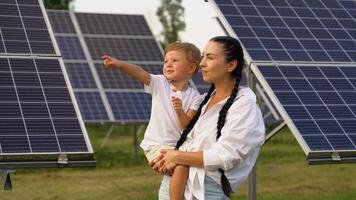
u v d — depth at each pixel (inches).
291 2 582.6
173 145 261.1
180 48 261.7
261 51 510.3
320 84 491.8
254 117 228.8
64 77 427.8
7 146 366.6
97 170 814.5
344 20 579.5
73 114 399.2
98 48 1021.2
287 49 522.0
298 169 826.8
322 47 537.3
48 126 387.2
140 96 938.7
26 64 434.3
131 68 261.0
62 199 622.5
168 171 235.0
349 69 517.0
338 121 457.1
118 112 902.4
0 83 414.0
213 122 234.7
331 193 658.2
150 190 674.2
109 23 1076.5
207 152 228.2
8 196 636.1
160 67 1015.0
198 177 230.8
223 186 231.8
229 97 232.7
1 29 465.4
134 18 1100.5
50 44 458.9
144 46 1048.2
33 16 485.4
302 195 645.9
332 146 431.5
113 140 1274.6
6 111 394.0
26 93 410.0
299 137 435.2
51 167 365.7
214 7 548.4
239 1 561.0
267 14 556.4
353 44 551.2
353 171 806.5
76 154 369.7
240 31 527.2
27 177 756.0
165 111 262.2
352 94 488.4
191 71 263.0
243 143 226.5
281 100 464.8
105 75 964.6
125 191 667.4
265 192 668.1
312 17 571.2
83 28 1051.9
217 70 236.1
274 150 1058.1
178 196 231.3
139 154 969.5
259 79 483.5
